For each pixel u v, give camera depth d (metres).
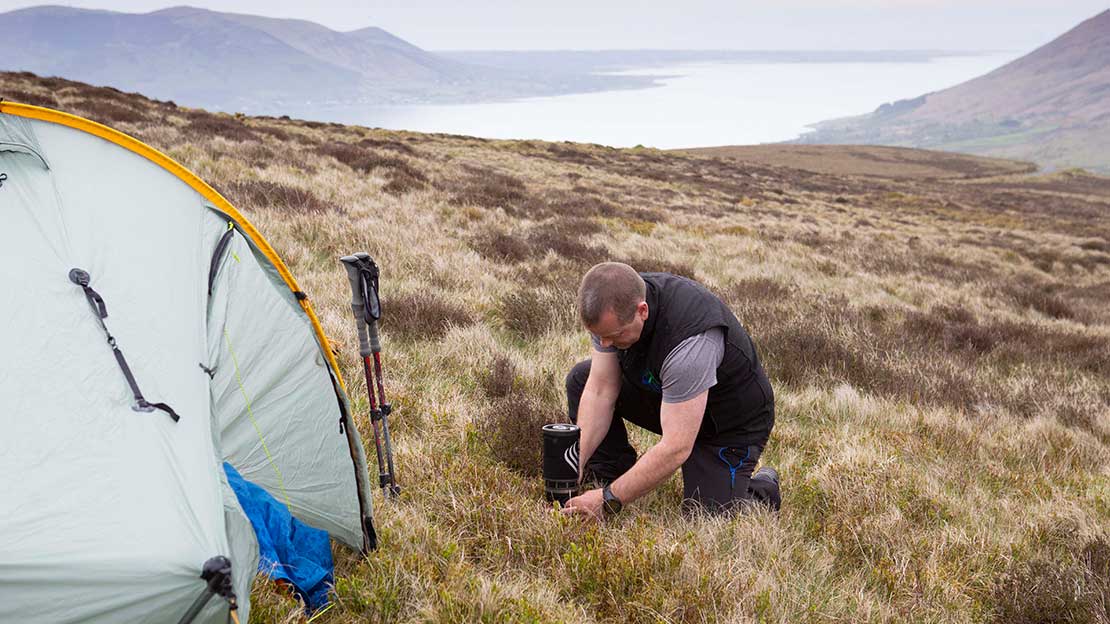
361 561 3.15
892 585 3.48
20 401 2.29
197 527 2.16
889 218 44.38
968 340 10.58
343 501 3.20
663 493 4.11
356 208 12.86
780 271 14.33
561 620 2.80
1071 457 6.10
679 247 16.14
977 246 30.39
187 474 2.29
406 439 4.33
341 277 7.98
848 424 6.11
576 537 3.35
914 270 18.41
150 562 2.02
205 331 2.84
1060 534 4.30
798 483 4.57
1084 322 15.12
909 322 11.12
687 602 2.97
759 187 55.12
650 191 36.09
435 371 5.82
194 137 18.22
